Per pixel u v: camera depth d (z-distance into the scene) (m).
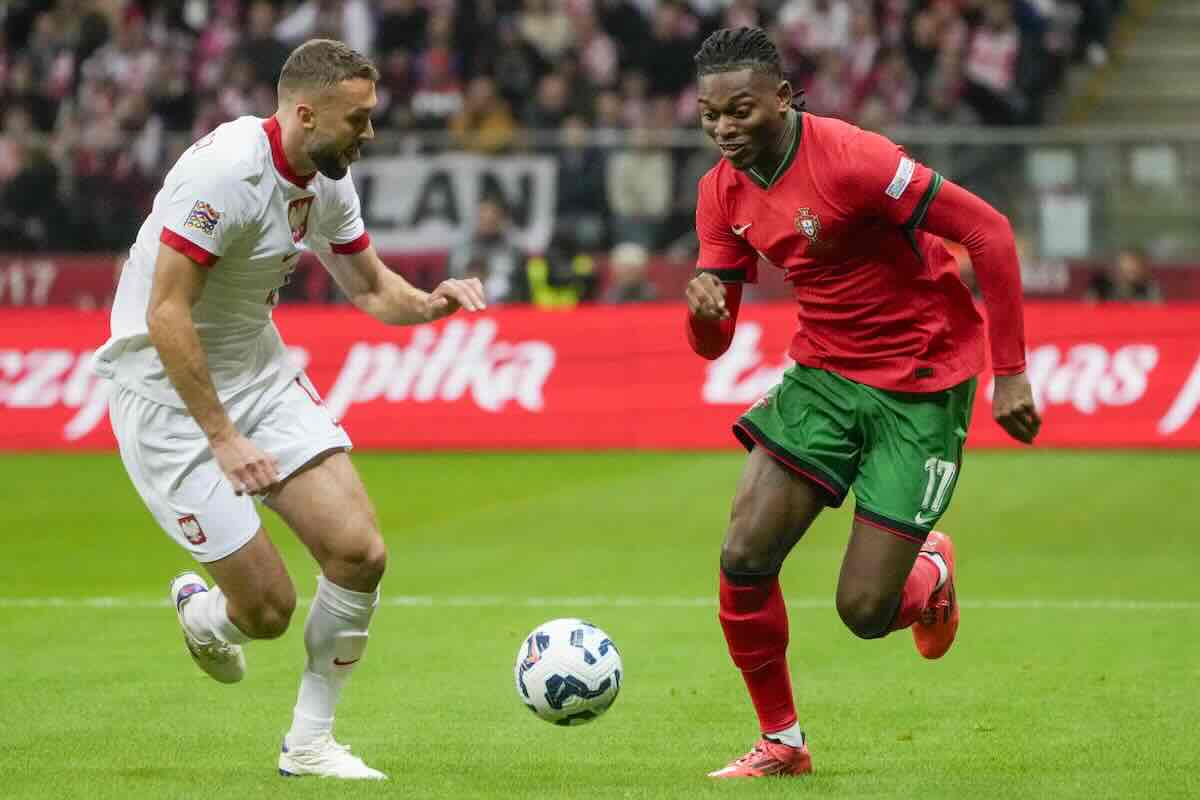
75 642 27.20
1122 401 53.22
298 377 19.58
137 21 74.00
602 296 59.34
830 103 69.50
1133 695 23.02
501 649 26.58
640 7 74.19
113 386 19.42
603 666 18.53
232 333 19.03
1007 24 70.50
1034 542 38.50
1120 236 59.25
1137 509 43.12
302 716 18.67
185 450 18.95
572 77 68.69
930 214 17.91
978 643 27.03
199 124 70.56
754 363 54.22
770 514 18.70
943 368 18.86
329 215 19.55
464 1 72.56
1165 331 53.22
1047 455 53.41
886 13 72.06
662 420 54.47
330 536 18.39
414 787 18.06
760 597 18.64
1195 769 18.81
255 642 26.95
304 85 18.05
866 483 18.86
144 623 28.98
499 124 68.19
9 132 70.75
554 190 60.19
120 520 42.19
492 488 47.19
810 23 71.81
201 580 20.25
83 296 60.50
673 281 59.03
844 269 18.55
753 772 18.62
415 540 38.81
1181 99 77.75
